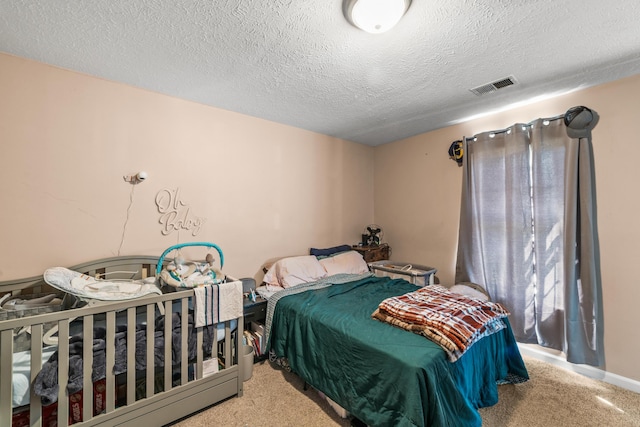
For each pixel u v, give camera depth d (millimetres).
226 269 2588
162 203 2234
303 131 3137
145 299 1523
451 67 1820
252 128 2738
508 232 2424
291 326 2043
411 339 1525
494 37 1506
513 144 2398
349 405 1546
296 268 2672
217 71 1879
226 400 1848
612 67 1817
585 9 1293
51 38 1520
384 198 3729
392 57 1701
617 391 1907
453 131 2980
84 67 1833
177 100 2303
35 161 1758
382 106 2477
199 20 1372
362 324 1733
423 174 3270
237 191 2645
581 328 2057
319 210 3295
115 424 1432
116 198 2039
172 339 1658
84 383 1352
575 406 1764
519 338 2369
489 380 1719
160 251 2229
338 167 3482
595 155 2059
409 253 3416
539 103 2354
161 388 1654
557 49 1617
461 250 2787
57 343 1407
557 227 2199
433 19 1360
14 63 1692
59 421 1288
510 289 2420
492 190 2586
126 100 2070
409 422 1237
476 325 1641
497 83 2041
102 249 1988
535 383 2004
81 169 1907
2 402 1184
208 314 1738
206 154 2455
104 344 1460
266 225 2850
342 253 3221
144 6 1273
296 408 1771
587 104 2102
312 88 2133
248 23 1394
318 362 1785
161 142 2227
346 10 1297
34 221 1759
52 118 1807
